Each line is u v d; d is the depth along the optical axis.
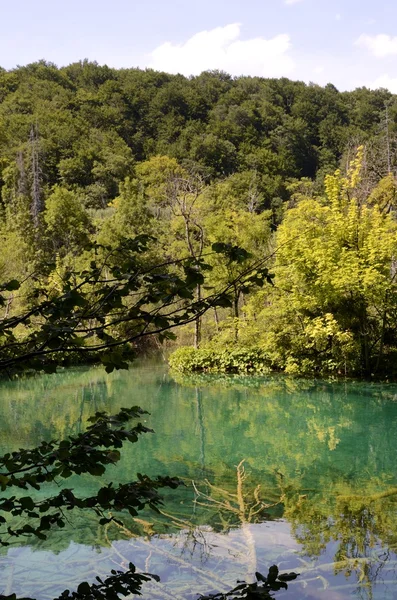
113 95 71.38
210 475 7.39
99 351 2.09
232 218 23.28
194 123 65.88
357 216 16.17
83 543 5.05
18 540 5.13
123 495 2.04
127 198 35.56
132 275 2.06
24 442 9.18
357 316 16.28
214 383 16.17
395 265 17.09
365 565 4.48
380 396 13.46
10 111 66.94
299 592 4.05
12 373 1.98
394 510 5.88
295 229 16.42
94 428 2.05
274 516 5.72
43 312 1.99
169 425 10.84
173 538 5.12
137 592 1.98
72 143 58.12
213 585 4.13
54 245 36.16
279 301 16.84
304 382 15.83
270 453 8.62
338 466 7.83
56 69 80.75
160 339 2.07
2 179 47.50
